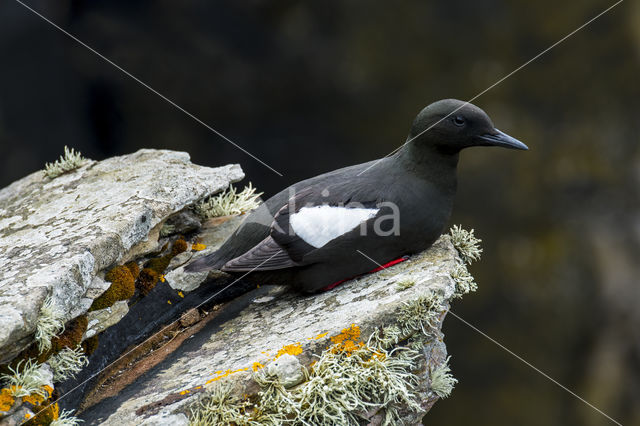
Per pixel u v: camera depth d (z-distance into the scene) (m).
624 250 14.10
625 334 13.91
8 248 4.98
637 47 14.11
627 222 14.14
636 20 14.03
